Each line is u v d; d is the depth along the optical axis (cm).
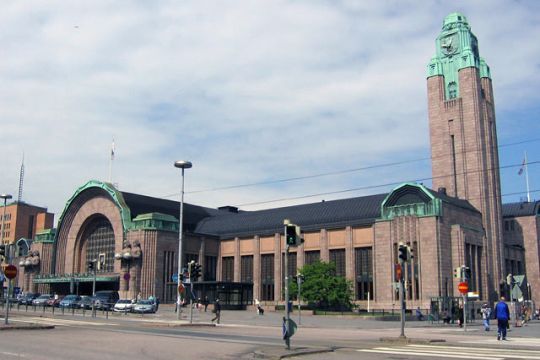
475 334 3534
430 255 6925
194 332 3272
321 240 8125
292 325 2158
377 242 7450
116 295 7200
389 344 2555
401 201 7425
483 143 8500
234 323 4728
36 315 4806
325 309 7181
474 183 8244
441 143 8625
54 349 2078
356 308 7356
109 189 8669
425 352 2148
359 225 7794
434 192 7344
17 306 6619
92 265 6372
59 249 9406
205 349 2183
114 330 3184
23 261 9712
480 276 7669
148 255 7975
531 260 9669
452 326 4791
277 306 7456
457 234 7150
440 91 8794
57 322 3919
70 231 9350
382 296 7262
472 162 8312
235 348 2238
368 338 3041
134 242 8000
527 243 9756
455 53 8856
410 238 7131
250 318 5431
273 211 9419
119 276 8125
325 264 7281
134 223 8244
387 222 7394
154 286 7912
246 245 9019
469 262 7381
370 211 7894
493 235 8312
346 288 7062
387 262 7294
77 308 6644
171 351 2094
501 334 3030
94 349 2109
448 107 8656
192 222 9881
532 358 1911
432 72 8925
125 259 7969
